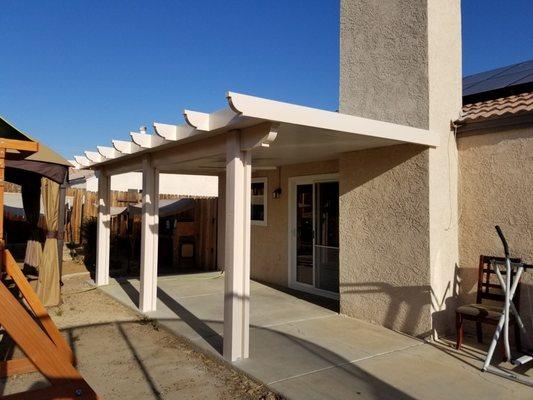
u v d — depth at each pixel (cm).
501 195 584
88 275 1164
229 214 520
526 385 449
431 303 581
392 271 631
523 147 562
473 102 801
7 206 1530
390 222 635
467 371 484
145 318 723
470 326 612
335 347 559
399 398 418
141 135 689
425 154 592
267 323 673
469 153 623
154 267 768
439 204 599
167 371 503
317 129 487
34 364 254
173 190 2062
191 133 568
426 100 608
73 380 262
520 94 688
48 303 804
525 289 549
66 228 1653
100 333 650
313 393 427
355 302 693
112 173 985
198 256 1334
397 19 657
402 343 575
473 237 615
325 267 884
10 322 252
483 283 577
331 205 877
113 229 1622
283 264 993
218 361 523
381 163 649
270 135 461
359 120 512
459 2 663
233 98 405
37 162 781
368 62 700
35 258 908
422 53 617
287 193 981
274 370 483
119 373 498
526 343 544
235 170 514
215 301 838
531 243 550
